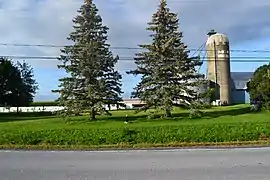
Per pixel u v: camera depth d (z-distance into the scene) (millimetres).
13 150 22438
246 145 23125
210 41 74938
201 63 45312
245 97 87750
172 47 43906
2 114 71500
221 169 14031
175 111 54906
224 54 74375
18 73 79688
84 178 12555
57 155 19750
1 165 15922
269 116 42875
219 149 21469
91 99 43312
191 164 15477
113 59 43844
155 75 43406
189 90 43969
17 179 12445
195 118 42938
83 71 42812
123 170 14148
